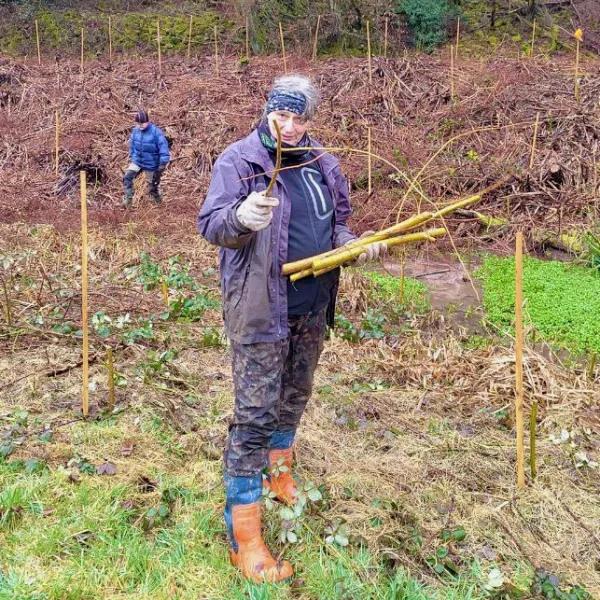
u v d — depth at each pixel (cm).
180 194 1155
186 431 407
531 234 917
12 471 356
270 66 1556
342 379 483
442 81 1354
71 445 384
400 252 877
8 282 652
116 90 1493
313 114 276
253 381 282
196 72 1572
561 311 662
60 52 1847
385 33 1667
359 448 398
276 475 328
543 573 297
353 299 643
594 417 438
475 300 723
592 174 1034
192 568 296
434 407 454
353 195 1055
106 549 301
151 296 649
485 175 1045
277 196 275
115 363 491
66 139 1320
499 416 441
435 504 348
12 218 982
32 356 496
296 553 305
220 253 283
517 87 1277
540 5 1867
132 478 355
